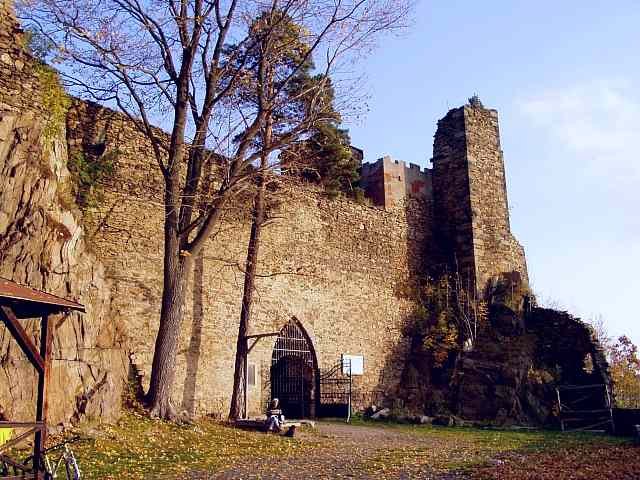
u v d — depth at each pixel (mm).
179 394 16766
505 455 12211
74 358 12484
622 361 31188
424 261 25391
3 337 10867
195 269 17812
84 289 13391
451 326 23500
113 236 16016
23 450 10305
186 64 14984
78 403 12289
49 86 13711
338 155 23438
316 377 20859
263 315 19406
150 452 11195
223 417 17156
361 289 22797
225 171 16297
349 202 23250
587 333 22641
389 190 25094
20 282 11516
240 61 16969
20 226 11781
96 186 15922
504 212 26344
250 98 17766
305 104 18625
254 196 18656
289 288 20391
